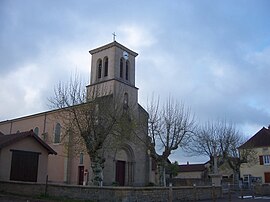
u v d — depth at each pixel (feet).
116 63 145.59
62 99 95.50
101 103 94.84
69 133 100.78
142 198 67.41
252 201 83.25
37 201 66.64
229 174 195.11
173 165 192.03
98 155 86.02
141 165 143.74
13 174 86.28
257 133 189.78
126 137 115.34
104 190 65.36
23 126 170.19
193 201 79.51
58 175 138.10
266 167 178.09
